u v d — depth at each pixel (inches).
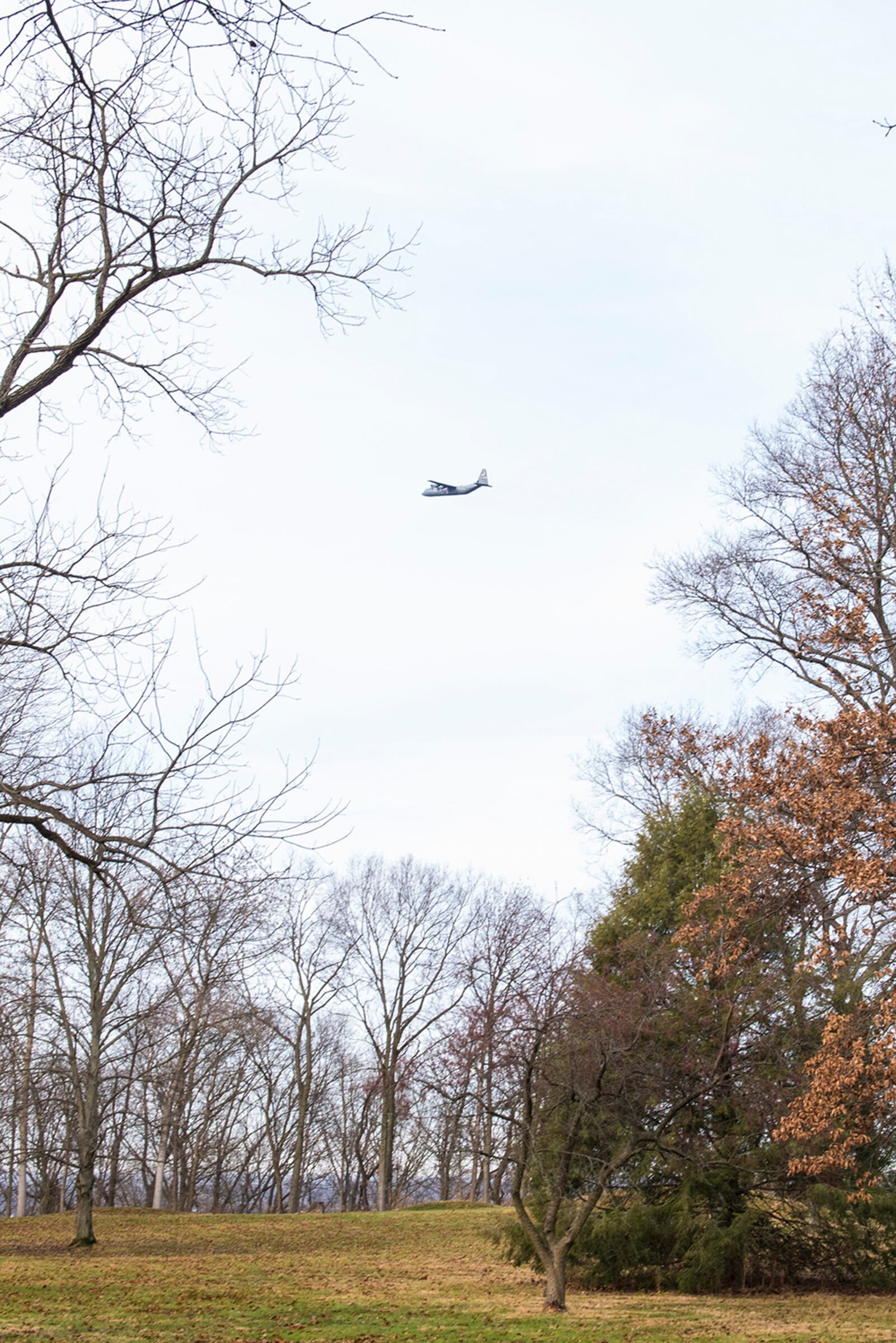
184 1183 2325.3
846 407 984.3
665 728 1157.7
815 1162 708.0
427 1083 847.7
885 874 642.8
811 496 909.8
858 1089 665.6
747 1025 914.1
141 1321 663.8
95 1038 1237.1
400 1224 1439.5
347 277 346.6
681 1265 921.5
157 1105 1788.9
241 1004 1272.1
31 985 1088.8
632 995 848.3
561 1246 775.1
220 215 330.0
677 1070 851.4
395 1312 734.5
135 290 324.5
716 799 1103.0
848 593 871.7
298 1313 719.7
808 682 1005.8
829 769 692.1
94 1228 1341.0
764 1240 916.0
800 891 730.8
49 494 342.6
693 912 844.0
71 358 320.2
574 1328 674.8
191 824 309.4
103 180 311.4
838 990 815.1
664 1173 941.2
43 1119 1587.1
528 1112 778.2
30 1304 734.5
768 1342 633.6
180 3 223.1
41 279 330.3
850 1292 903.7
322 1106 2488.9
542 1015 801.6
